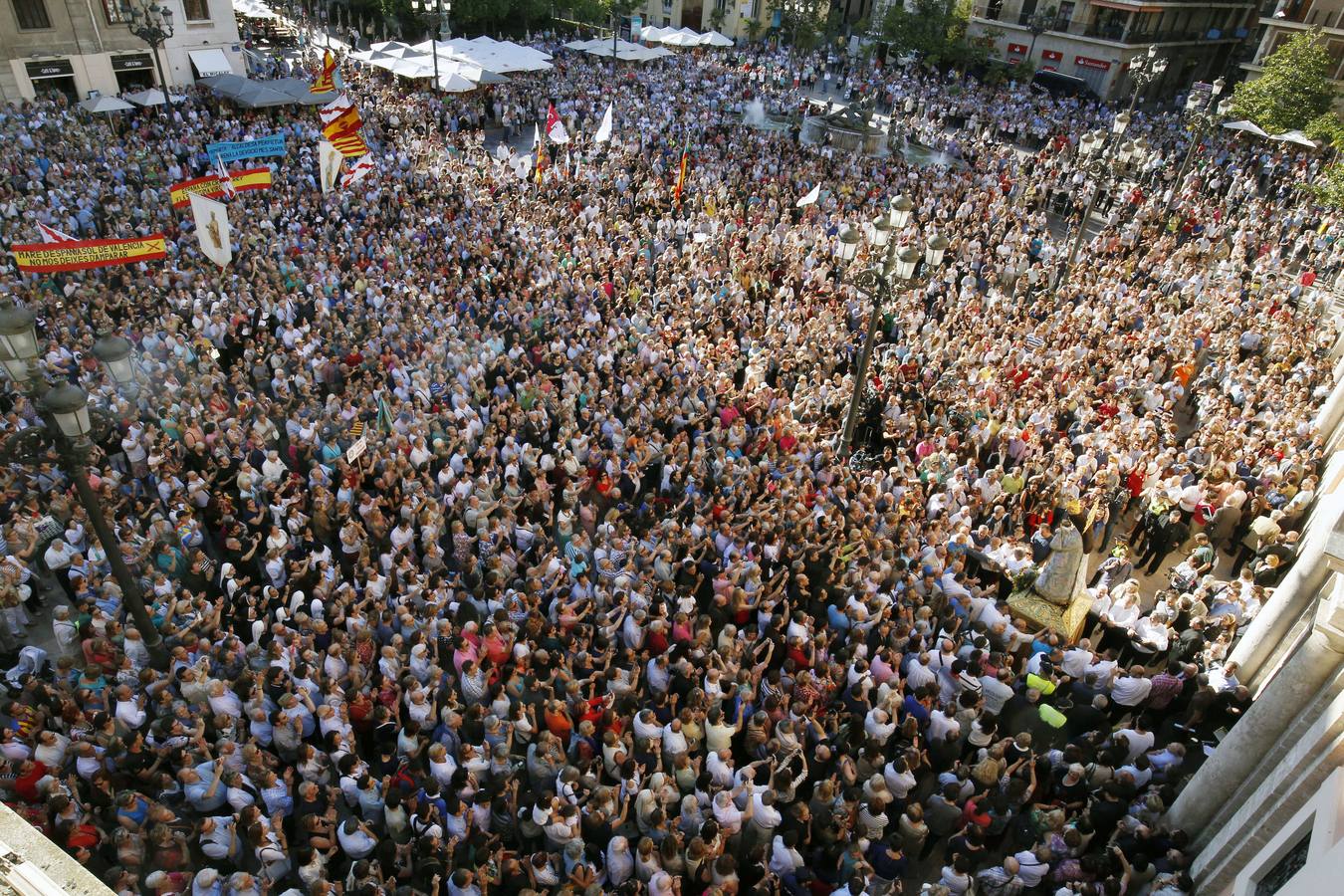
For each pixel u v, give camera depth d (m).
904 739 10.18
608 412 15.89
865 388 17.66
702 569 12.45
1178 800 9.49
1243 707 11.12
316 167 28.89
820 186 31.14
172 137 30.33
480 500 13.26
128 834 7.68
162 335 17.47
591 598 11.91
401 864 8.16
